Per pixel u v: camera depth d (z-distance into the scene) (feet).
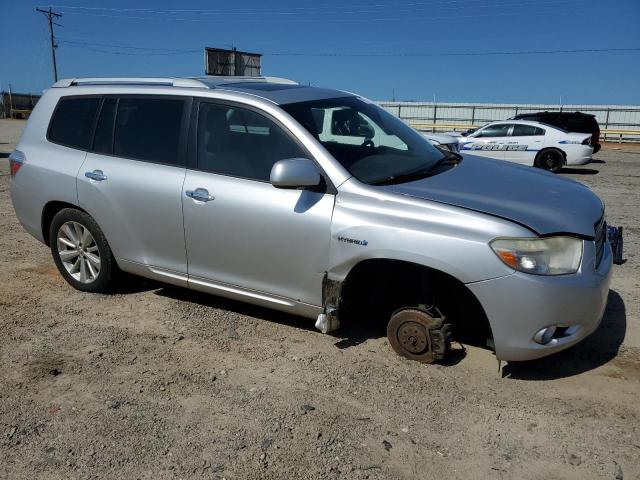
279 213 13.04
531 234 11.11
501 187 13.00
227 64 81.51
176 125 14.80
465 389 12.05
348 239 12.30
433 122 131.85
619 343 13.98
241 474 9.62
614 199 36.11
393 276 13.24
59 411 11.43
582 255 11.46
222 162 14.01
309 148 12.99
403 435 10.61
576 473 9.60
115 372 12.90
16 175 17.76
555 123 61.93
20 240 23.49
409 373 12.67
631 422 10.91
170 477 9.57
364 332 14.70
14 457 10.09
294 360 13.33
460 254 11.36
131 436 10.63
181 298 17.06
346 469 9.73
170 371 12.92
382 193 12.22
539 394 11.85
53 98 17.51
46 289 17.87
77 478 9.57
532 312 11.16
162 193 14.66
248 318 15.64
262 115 13.64
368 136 14.52
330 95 15.37
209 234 14.11
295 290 13.38
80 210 16.67
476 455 10.06
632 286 17.99
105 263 16.56
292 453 10.13
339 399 11.75
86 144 16.39
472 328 13.26
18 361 13.41
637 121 116.47
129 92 15.84
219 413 11.32
